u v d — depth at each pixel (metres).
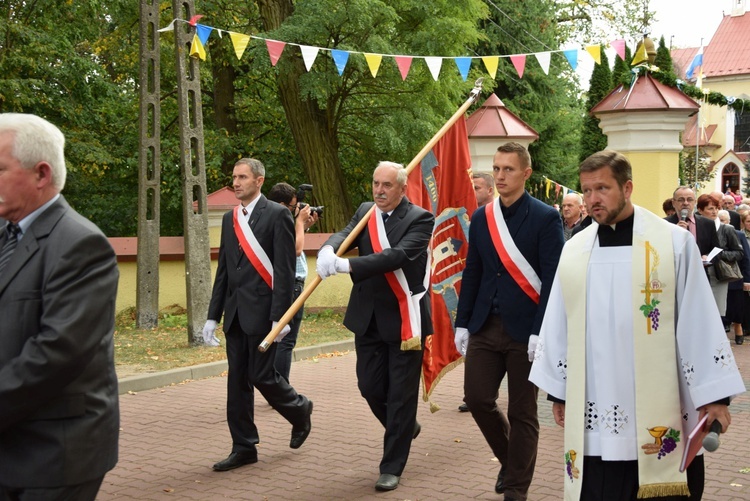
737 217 12.26
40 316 2.68
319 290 13.88
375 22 16.14
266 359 5.64
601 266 3.37
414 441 6.43
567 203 9.63
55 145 2.77
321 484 5.34
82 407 2.73
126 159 20.66
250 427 5.79
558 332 3.50
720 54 53.69
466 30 16.97
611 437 3.30
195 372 8.97
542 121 26.55
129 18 19.94
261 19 17.89
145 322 12.08
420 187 5.88
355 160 20.86
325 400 7.87
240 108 21.81
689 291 3.26
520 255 4.70
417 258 5.27
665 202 10.38
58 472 2.67
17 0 18.64
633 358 3.29
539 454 6.00
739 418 7.07
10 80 17.05
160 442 6.42
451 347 5.96
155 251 12.16
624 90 11.99
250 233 5.64
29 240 2.72
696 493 3.37
